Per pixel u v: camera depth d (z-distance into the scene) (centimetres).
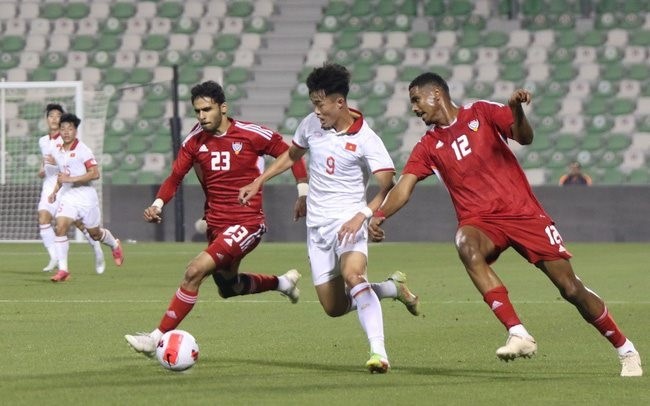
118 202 9619
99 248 6016
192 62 11694
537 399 2302
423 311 4219
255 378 2608
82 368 2778
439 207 9306
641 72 11019
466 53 11406
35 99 11150
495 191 2659
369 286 2711
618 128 10644
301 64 11569
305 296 4838
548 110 10825
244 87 11375
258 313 4175
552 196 9119
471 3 11919
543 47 11312
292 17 12025
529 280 5662
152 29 12088
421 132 10800
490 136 2666
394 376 2642
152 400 2284
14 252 8256
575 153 10500
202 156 3117
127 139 11000
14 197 9550
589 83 10981
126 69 11644
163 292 5012
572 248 8269
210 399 2297
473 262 2598
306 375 2661
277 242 9425
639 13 11538
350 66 11456
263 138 3119
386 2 12025
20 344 3266
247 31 11962
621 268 6391
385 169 2752
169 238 9606
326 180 2816
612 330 2648
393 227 9375
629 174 10231
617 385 2491
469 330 3634
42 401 2270
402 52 11500
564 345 3253
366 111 11094
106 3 12331
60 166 5722
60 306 4397
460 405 2227
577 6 11725
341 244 2688
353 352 3117
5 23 12231
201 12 12206
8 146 10488
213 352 3119
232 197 3119
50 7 12369
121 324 3791
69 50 11994
